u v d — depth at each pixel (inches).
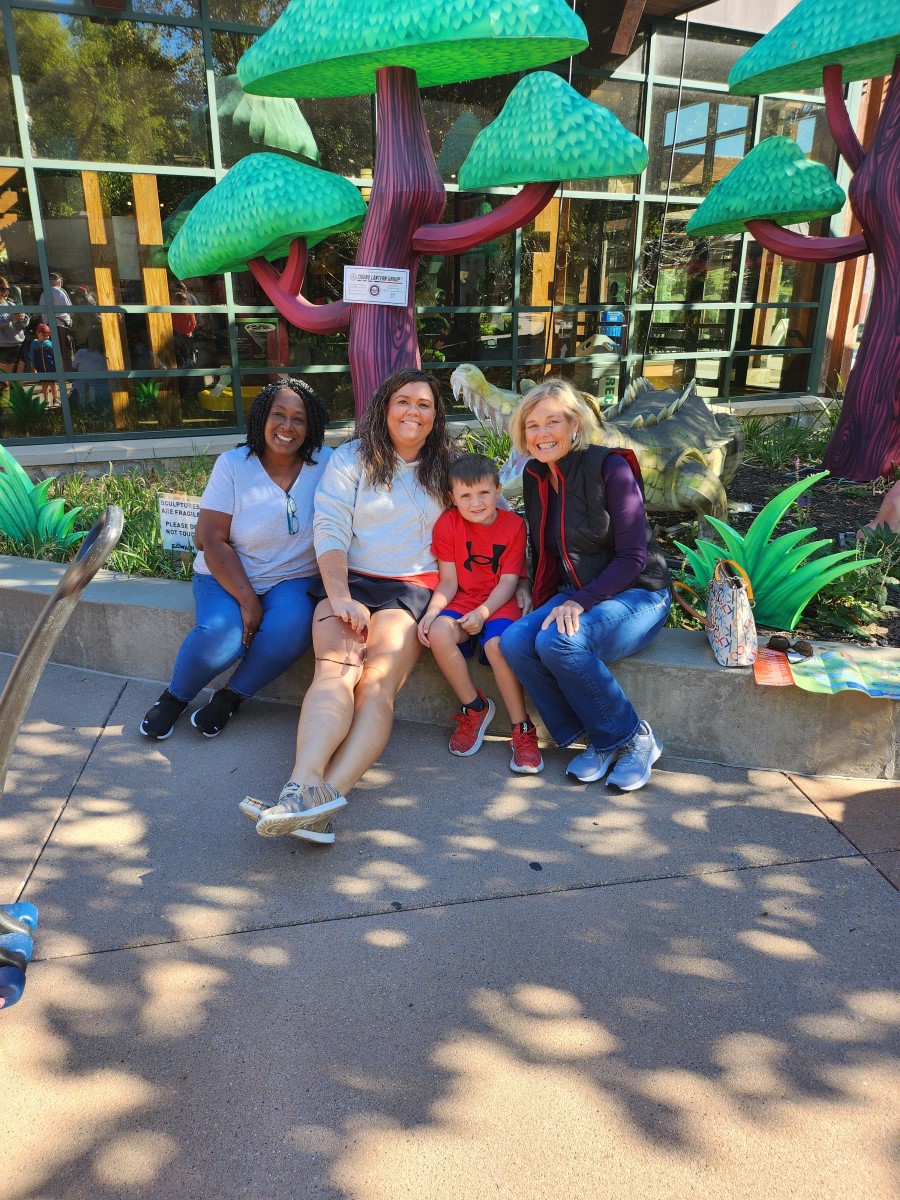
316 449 134.7
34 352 266.4
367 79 180.9
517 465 173.6
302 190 172.6
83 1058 77.8
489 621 124.0
